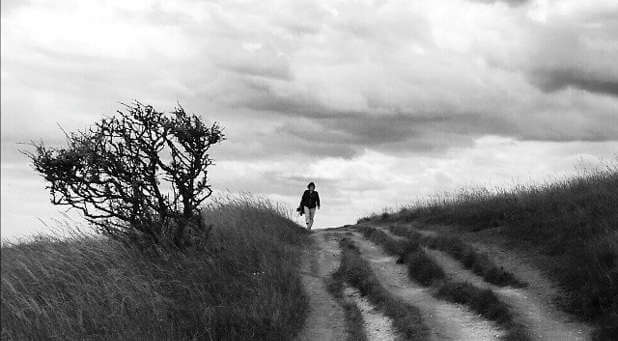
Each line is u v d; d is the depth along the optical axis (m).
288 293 9.94
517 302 9.31
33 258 11.73
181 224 11.23
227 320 8.47
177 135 10.56
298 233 17.39
